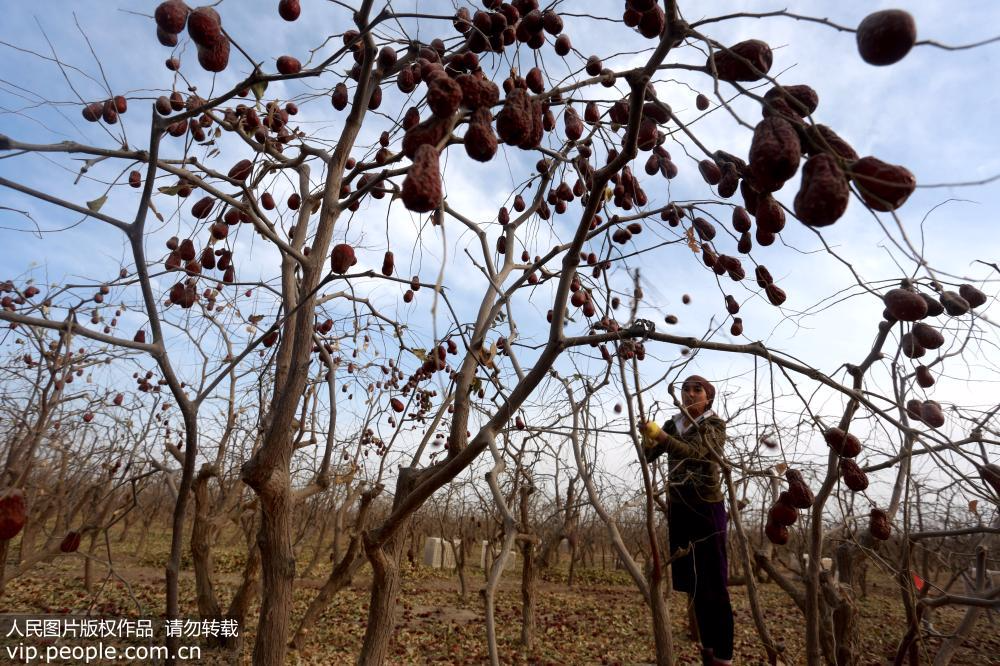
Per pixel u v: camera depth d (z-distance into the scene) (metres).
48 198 1.75
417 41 2.51
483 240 2.86
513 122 1.24
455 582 13.27
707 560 2.84
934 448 1.51
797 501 1.95
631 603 11.23
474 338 2.74
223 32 1.69
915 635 2.64
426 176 1.05
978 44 0.94
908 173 1.02
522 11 2.08
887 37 0.98
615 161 1.66
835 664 3.03
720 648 2.74
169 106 2.34
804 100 1.17
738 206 1.75
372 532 2.66
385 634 2.83
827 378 1.69
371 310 3.61
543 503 7.11
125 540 14.41
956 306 1.65
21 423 4.46
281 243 2.38
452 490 9.02
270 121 3.00
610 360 2.45
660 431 2.53
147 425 5.01
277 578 2.63
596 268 2.82
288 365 3.10
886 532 1.94
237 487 6.49
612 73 1.57
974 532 2.36
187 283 2.50
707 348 1.81
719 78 1.34
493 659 1.54
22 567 4.66
